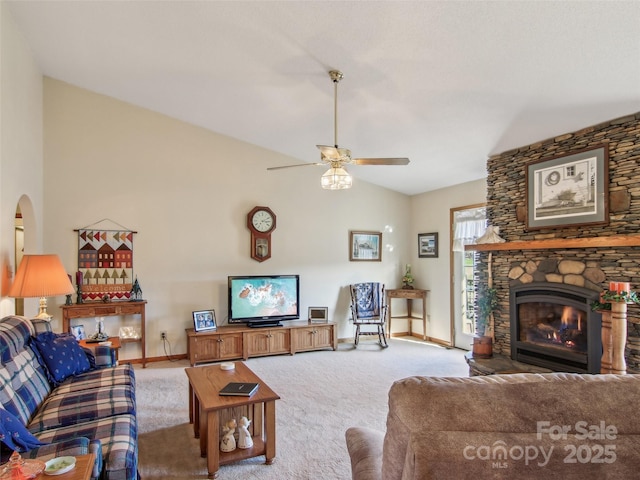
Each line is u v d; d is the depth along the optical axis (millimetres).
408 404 1125
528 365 4230
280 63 3639
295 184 6258
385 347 6172
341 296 6598
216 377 3070
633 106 3348
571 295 3869
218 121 5363
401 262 7160
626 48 2645
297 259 6254
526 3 2393
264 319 5707
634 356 3393
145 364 5043
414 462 1048
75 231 4941
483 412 1098
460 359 5453
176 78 4332
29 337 2857
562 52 2785
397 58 3215
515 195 4602
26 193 4070
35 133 4426
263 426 3002
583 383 1172
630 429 1107
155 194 5352
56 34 3803
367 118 4453
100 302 4883
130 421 2318
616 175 3572
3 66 3309
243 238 5863
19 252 6043
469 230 6016
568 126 3869
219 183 5723
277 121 5047
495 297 4719
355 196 6750
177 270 5441
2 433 1637
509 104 3645
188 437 3082
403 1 2559
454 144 4758
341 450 2883
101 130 5102
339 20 2873
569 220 3947
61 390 2746
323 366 5086
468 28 2705
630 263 3434
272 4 2832
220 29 3283
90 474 1539
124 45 3795
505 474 1055
